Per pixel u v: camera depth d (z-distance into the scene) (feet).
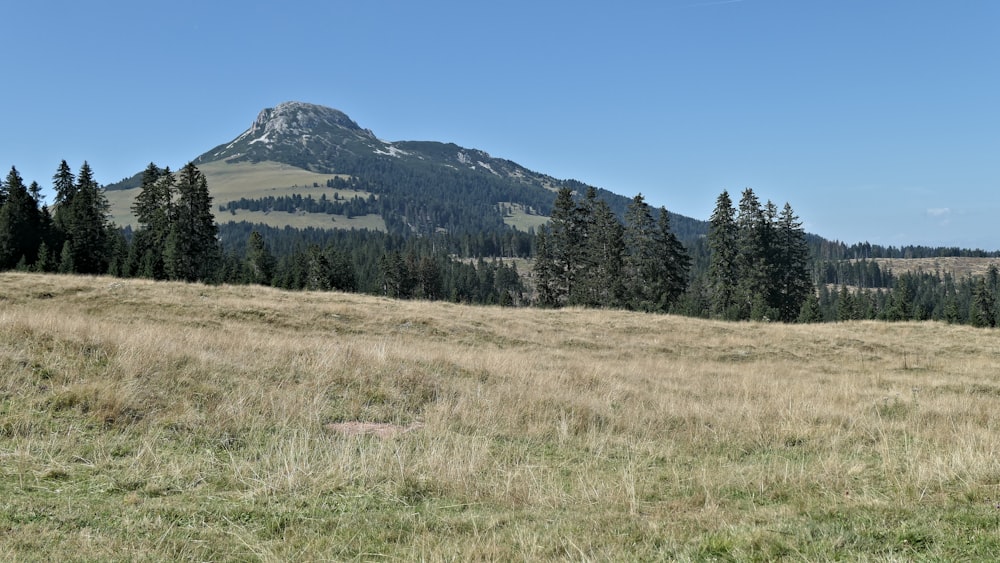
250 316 82.69
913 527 17.80
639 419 37.37
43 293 84.43
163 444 26.20
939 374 71.26
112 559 15.67
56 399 28.86
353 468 24.34
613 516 20.42
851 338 101.30
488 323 98.07
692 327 107.76
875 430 35.14
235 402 32.19
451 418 34.68
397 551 17.38
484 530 19.15
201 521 18.81
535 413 36.99
